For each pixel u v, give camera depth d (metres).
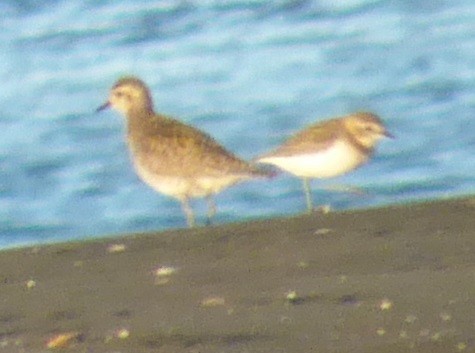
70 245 9.61
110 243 9.57
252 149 22.14
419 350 7.13
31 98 25.27
